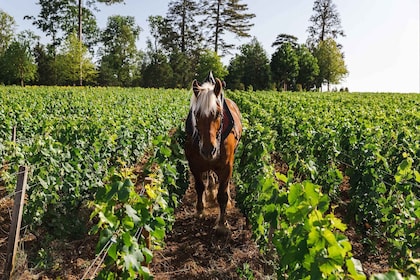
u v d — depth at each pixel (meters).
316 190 3.20
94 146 8.19
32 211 5.84
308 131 8.84
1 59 60.47
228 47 64.06
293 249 2.99
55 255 5.57
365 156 6.65
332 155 7.86
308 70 67.31
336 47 70.94
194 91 5.92
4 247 5.73
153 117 13.83
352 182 6.77
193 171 6.58
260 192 5.78
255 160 7.05
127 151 9.70
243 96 26.75
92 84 67.44
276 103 19.45
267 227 5.55
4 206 7.21
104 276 3.47
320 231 2.77
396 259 4.96
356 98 30.91
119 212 3.62
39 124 10.72
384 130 10.09
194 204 8.03
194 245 6.21
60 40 59.16
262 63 66.38
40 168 6.00
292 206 3.13
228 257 5.86
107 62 72.75
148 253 3.74
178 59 69.06
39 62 64.25
